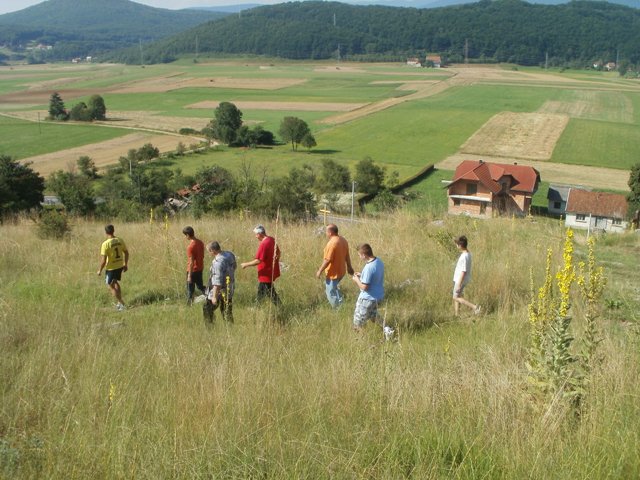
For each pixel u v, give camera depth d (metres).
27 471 4.14
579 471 3.89
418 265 12.19
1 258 13.88
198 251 11.16
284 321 9.00
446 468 4.06
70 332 8.10
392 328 8.45
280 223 18.14
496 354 6.14
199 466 4.10
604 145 104.31
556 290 9.30
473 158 95.31
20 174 40.56
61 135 126.44
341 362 6.18
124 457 4.25
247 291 11.21
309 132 105.69
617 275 11.48
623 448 4.05
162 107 171.38
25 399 5.46
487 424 4.60
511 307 9.23
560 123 124.94
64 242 15.67
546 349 5.09
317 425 4.69
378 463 4.11
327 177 71.19
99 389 5.71
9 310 9.02
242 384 5.60
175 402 5.37
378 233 14.96
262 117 145.12
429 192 75.56
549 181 80.19
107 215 29.59
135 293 11.82
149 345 7.62
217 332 8.39
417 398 5.09
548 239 15.05
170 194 52.91
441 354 6.68
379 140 112.44
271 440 4.49
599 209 62.69
